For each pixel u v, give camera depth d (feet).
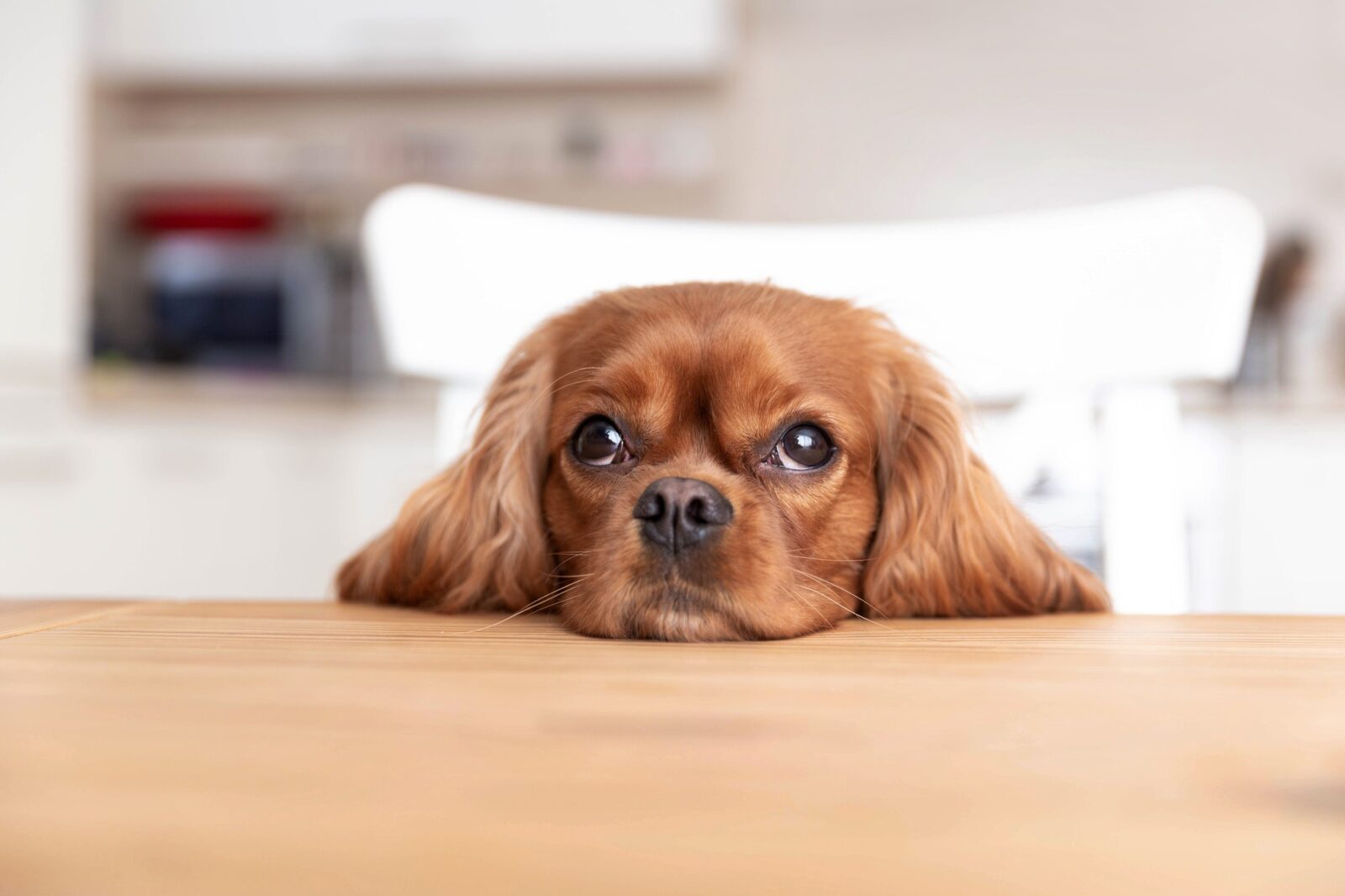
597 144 17.34
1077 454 6.27
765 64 18.67
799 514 3.85
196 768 1.12
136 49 16.89
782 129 18.65
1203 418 11.43
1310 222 17.65
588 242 6.36
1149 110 18.04
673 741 1.28
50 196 13.88
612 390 3.87
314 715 1.38
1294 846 0.92
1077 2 18.16
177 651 1.95
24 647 1.99
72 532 13.71
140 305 17.42
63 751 1.18
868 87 18.53
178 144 17.24
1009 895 0.81
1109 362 6.08
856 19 18.52
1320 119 17.72
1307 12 17.71
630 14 16.55
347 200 17.70
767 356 3.83
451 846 0.90
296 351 16.35
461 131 18.21
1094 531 6.17
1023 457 6.32
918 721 1.40
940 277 6.25
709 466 3.76
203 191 17.31
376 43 16.84
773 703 1.50
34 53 13.84
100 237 17.22
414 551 4.33
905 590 4.12
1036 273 6.17
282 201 17.47
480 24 16.72
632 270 6.35
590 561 3.46
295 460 13.83
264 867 0.84
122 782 1.06
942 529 4.21
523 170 17.30
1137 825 0.98
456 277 6.20
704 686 1.65
